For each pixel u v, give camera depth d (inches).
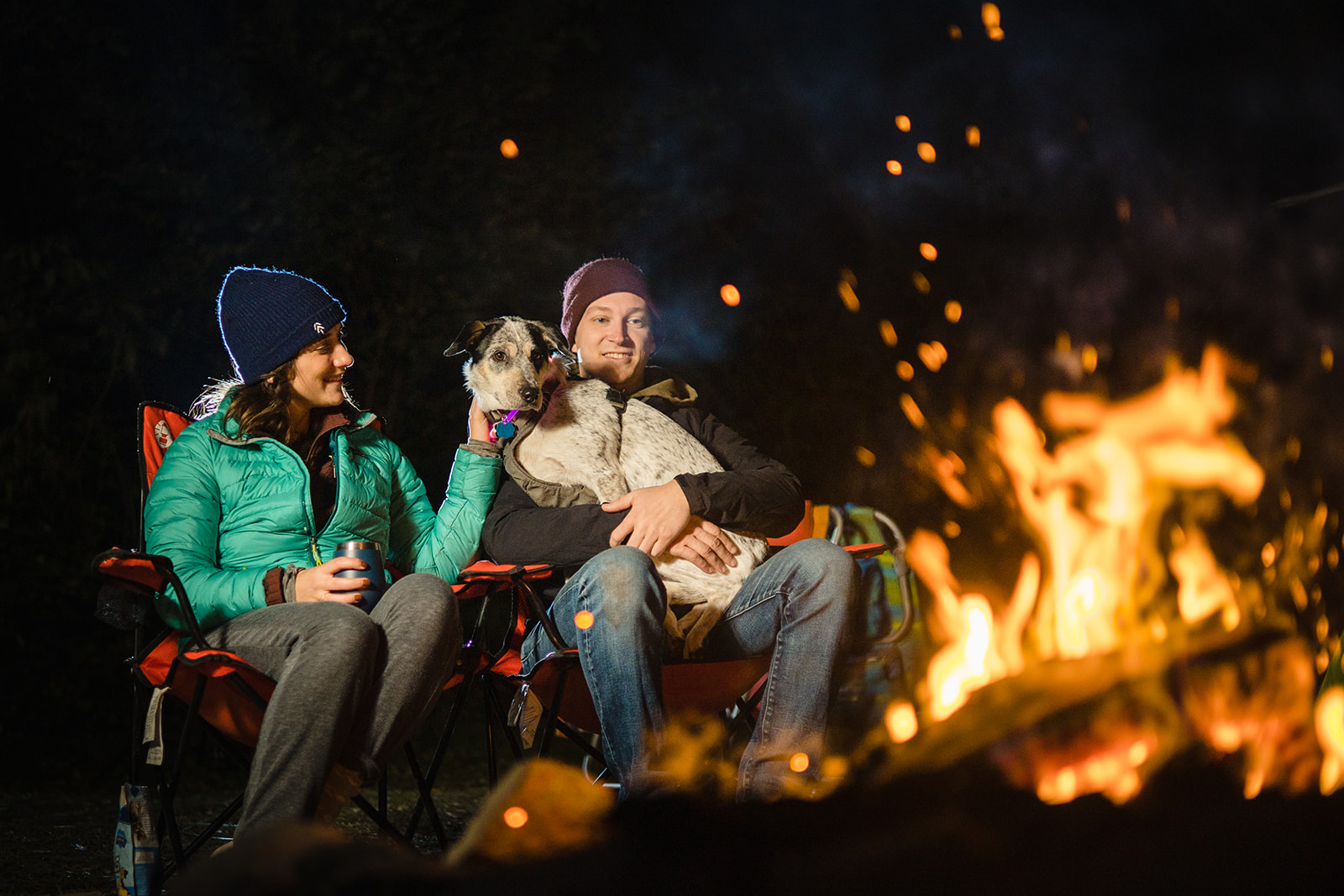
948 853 49.7
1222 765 58.7
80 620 197.5
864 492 251.9
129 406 209.0
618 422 110.1
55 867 104.9
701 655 95.9
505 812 56.0
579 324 122.0
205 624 82.9
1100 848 49.7
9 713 190.7
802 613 87.4
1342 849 48.4
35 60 201.9
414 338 224.4
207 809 149.4
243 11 218.2
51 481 196.4
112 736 195.2
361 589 81.8
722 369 244.4
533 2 234.8
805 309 253.9
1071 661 64.4
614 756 84.2
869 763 59.9
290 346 91.5
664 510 92.9
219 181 212.8
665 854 51.5
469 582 89.4
